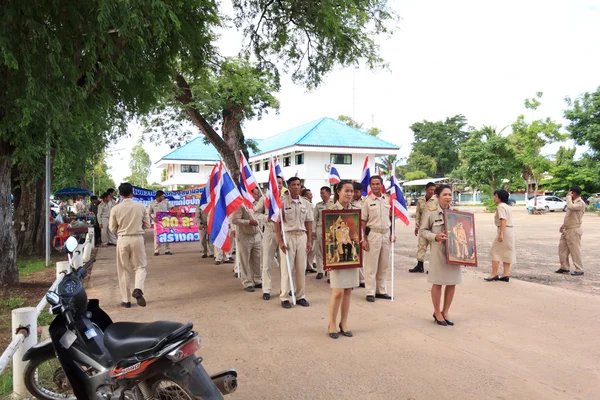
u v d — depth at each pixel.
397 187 7.68
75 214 21.88
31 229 13.44
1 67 6.06
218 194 7.71
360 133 36.62
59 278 3.79
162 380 2.97
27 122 5.52
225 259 11.23
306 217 7.07
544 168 35.69
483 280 8.80
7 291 7.61
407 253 13.38
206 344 5.16
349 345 5.09
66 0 5.70
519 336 5.38
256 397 3.82
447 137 61.88
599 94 32.72
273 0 11.44
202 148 45.19
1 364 3.15
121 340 3.04
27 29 5.63
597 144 33.50
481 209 42.06
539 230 20.38
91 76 6.51
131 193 6.87
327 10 10.13
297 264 6.91
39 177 13.15
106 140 14.38
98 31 5.88
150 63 8.20
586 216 29.72
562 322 5.94
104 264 11.10
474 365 4.49
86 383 3.37
